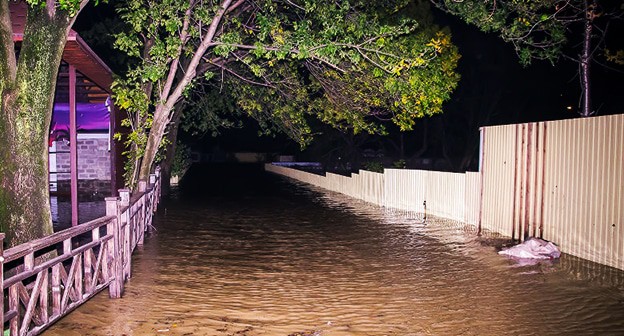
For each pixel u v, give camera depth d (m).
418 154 42.53
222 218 17.94
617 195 10.00
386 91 13.88
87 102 18.48
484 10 12.89
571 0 14.16
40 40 8.14
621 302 8.16
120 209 8.53
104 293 8.61
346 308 7.96
